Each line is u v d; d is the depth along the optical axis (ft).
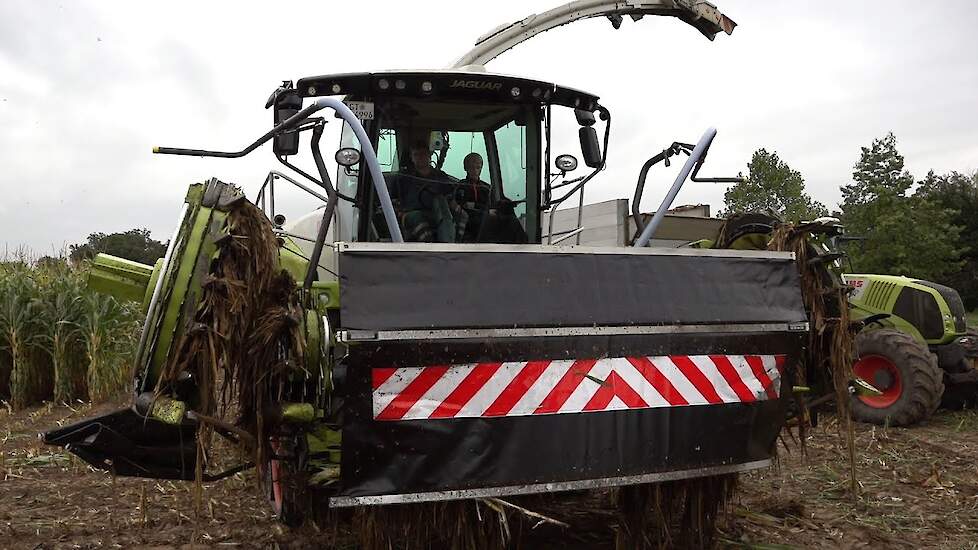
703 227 31.91
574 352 10.96
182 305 10.43
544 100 16.33
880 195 89.15
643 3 23.52
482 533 11.00
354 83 15.10
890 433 25.71
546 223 17.66
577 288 11.17
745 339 12.22
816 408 14.33
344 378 10.70
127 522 15.47
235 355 10.55
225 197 10.75
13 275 31.53
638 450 11.28
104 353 31.30
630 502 12.37
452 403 10.30
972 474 19.67
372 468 9.99
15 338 29.43
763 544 14.08
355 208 15.51
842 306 13.67
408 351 10.08
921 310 29.63
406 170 15.81
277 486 14.99
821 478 18.84
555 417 10.79
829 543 14.38
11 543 14.23
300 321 10.87
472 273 10.64
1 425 26.17
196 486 10.25
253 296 10.57
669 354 11.59
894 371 27.25
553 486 10.78
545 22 22.57
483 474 10.43
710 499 12.78
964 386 29.94
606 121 17.19
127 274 13.28
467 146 16.30
